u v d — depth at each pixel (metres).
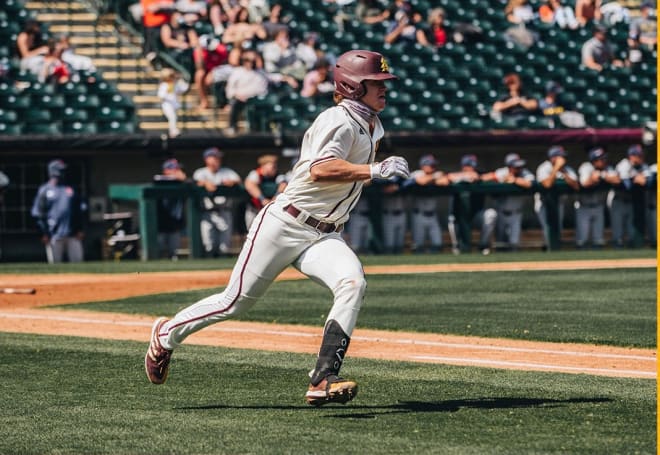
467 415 15.50
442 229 56.38
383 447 13.39
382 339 24.56
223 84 59.12
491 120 60.84
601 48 66.94
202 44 60.59
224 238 51.88
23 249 56.00
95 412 15.90
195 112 59.88
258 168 52.75
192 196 50.94
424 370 19.94
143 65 62.22
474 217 54.47
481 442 13.66
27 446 13.64
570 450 13.18
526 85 64.88
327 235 16.12
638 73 67.69
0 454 13.26
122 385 18.25
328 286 15.88
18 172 56.00
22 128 55.53
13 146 53.97
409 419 15.23
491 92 63.72
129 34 64.44
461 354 22.30
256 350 22.55
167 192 50.56
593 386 18.09
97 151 55.41
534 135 59.31
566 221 56.34
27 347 22.75
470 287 36.69
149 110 59.62
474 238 55.53
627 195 55.53
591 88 66.06
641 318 28.12
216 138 55.53
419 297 33.56
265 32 60.22
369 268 44.69
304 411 15.91
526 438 13.91
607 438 13.88
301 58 59.78
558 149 54.09
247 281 16.22
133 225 53.50
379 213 52.84
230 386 18.12
